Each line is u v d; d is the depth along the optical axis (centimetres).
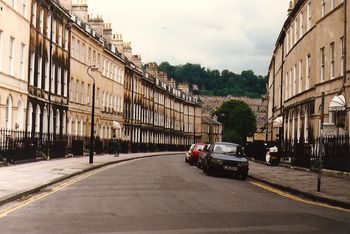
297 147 3225
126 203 1400
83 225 1042
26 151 3075
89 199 1490
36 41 3647
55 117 4156
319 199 1591
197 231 984
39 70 3750
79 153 4516
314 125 3148
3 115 2988
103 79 5694
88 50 5131
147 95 8162
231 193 1728
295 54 3988
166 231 979
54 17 4091
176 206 1348
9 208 1295
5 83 2998
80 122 4894
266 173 2766
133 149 7000
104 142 5647
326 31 2952
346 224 1102
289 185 1977
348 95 2530
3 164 2675
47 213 1209
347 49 2580
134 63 7812
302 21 3756
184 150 11000
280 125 4519
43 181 1931
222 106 13938
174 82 10756
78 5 5462
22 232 960
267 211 1290
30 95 3516
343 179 2303
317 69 3100
